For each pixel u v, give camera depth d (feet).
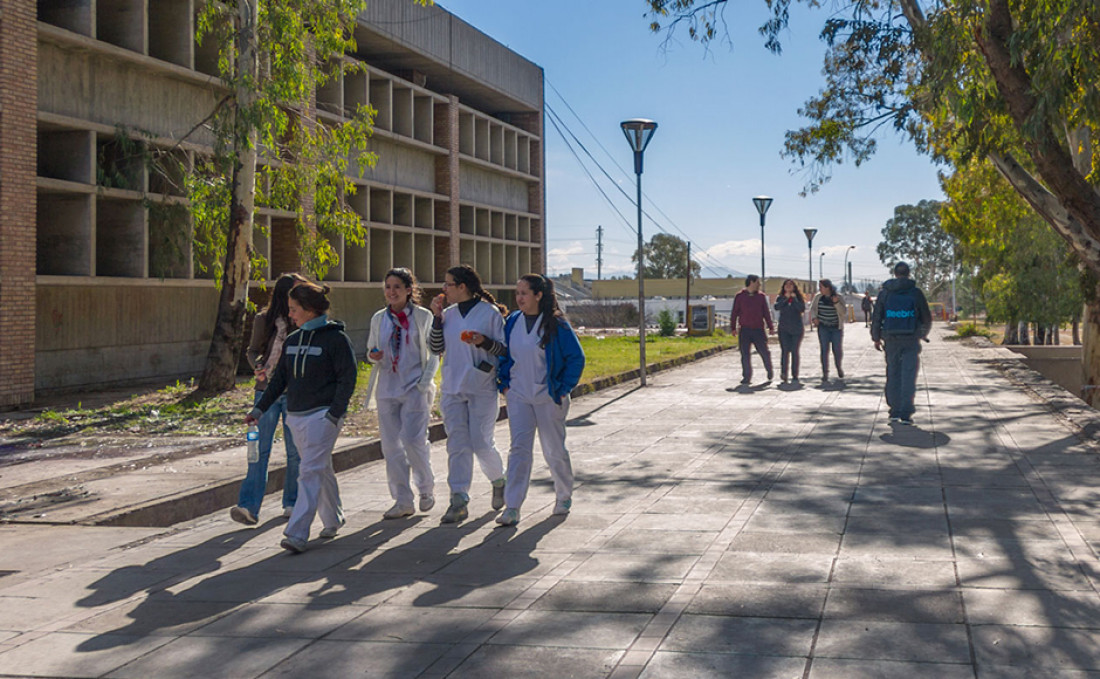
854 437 35.86
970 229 83.61
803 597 16.16
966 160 46.09
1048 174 44.50
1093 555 18.62
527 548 20.20
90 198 54.95
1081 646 13.56
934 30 43.57
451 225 104.22
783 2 49.52
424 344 23.67
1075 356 107.76
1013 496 24.50
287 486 24.73
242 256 52.60
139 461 31.60
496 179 118.11
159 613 16.14
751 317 59.57
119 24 59.26
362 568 18.94
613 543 20.42
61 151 55.62
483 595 16.75
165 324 68.90
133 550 20.95
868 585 16.80
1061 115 46.80
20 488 27.27
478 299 23.49
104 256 60.23
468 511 24.32
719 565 18.37
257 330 23.67
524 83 122.62
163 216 59.57
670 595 16.46
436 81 109.81
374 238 94.02
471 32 107.96
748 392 55.21
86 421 41.98
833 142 57.31
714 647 13.83
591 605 15.99
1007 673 12.61
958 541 19.95
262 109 51.52
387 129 92.27
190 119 65.57
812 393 53.67
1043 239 125.18
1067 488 25.38
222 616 15.90
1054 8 37.88
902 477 27.50
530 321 23.00
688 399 51.83
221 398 50.37
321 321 21.08
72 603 16.83
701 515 23.03
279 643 14.46
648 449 34.17
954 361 80.89
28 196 49.65
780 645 13.84
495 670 13.12
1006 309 131.75
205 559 20.03
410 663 13.47
